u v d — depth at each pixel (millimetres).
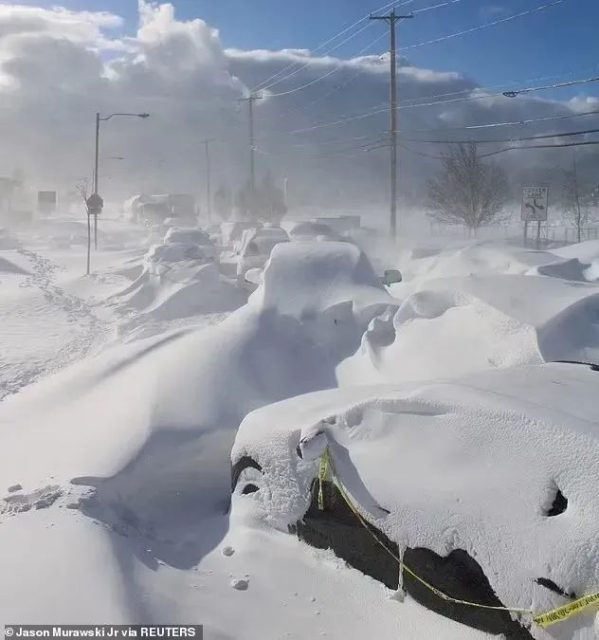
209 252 25578
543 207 25578
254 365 8281
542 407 3988
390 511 4070
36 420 7766
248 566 4566
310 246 11211
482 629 3586
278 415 5203
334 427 4652
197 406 7184
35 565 4105
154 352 9273
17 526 4660
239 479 5246
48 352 14117
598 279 13680
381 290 10477
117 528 4992
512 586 3453
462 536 3705
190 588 4270
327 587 4258
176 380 7688
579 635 3184
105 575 4035
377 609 3994
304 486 4703
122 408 7297
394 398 4488
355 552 4320
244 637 3848
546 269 13062
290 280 10211
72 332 16562
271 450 4930
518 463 3734
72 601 3770
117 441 6359
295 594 4230
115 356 9477
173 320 16984
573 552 3283
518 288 7898
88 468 5793
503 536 3555
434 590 3816
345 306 9547
